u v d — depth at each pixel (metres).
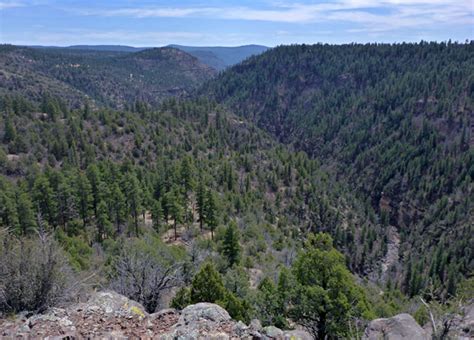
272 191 104.56
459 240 89.19
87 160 86.44
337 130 181.00
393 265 91.31
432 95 160.50
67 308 7.96
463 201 105.75
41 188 52.84
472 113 141.88
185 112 147.00
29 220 46.66
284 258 48.41
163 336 7.04
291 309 17.38
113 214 58.06
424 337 9.37
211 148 122.88
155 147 104.75
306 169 127.12
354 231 98.31
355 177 146.25
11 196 53.34
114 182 62.06
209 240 50.06
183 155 100.88
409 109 161.62
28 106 105.50
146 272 15.09
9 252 8.50
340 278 16.86
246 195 84.69
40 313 7.99
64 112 108.94
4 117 95.06
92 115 111.31
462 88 155.50
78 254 32.72
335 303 15.89
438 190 118.12
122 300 8.62
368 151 151.38
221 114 156.25
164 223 62.38
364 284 51.59
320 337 16.73
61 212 55.09
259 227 65.75
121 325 7.36
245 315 16.86
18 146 86.00
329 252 17.31
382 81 198.25
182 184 73.00
